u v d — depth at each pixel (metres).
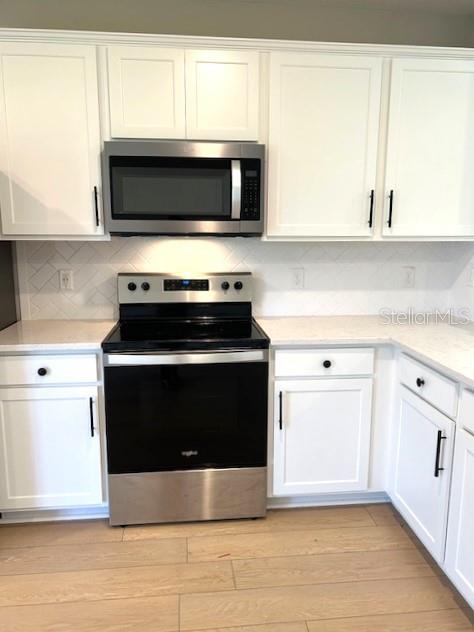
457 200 2.40
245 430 2.22
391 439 2.33
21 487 2.20
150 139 2.18
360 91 2.25
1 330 2.33
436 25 2.57
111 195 2.15
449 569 1.80
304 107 2.23
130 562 2.02
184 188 2.19
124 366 2.10
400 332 2.33
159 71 2.14
